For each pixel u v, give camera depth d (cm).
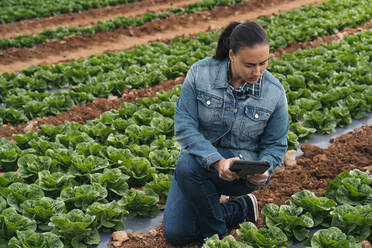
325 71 780
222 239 362
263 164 306
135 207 430
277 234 365
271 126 354
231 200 398
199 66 349
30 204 409
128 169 474
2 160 509
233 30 312
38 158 482
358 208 386
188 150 345
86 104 715
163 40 1120
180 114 351
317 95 678
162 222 428
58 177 455
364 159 517
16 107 696
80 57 1013
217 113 346
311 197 404
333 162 514
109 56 962
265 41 299
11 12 1314
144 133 562
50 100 687
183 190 355
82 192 428
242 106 342
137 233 415
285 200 446
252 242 368
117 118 629
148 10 1424
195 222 372
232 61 325
